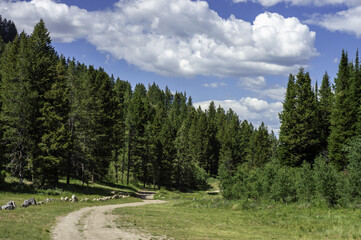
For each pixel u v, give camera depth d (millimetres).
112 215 21094
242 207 28344
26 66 34969
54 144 33250
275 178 32750
